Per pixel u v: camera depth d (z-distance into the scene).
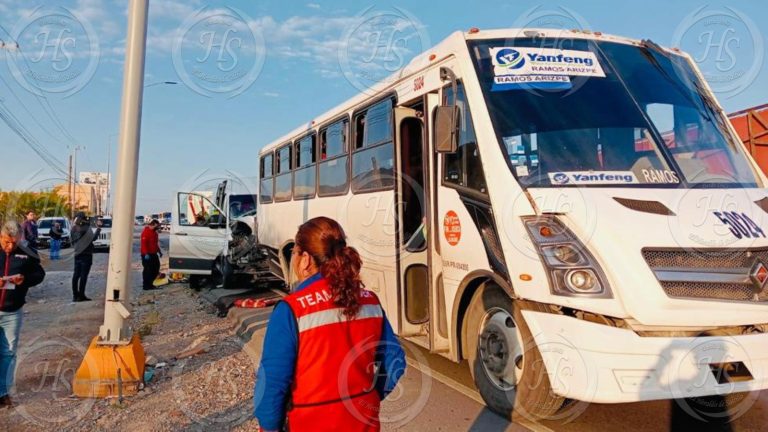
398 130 6.38
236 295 12.37
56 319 9.90
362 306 2.38
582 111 4.85
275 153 12.05
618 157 4.59
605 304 3.84
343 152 8.05
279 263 11.70
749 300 3.88
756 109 9.47
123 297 5.64
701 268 3.84
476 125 4.89
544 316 4.09
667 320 3.73
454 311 5.21
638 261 3.81
